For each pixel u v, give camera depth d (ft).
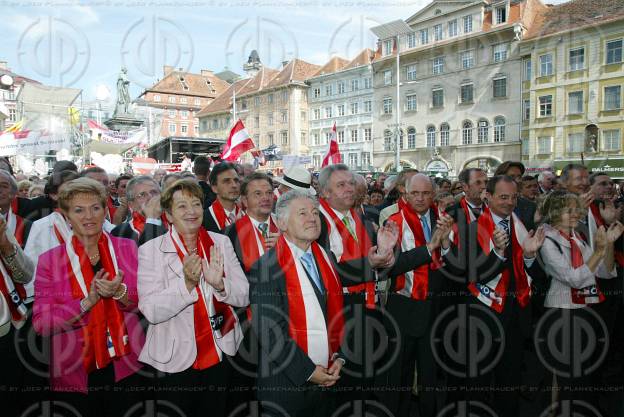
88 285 7.11
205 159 16.31
